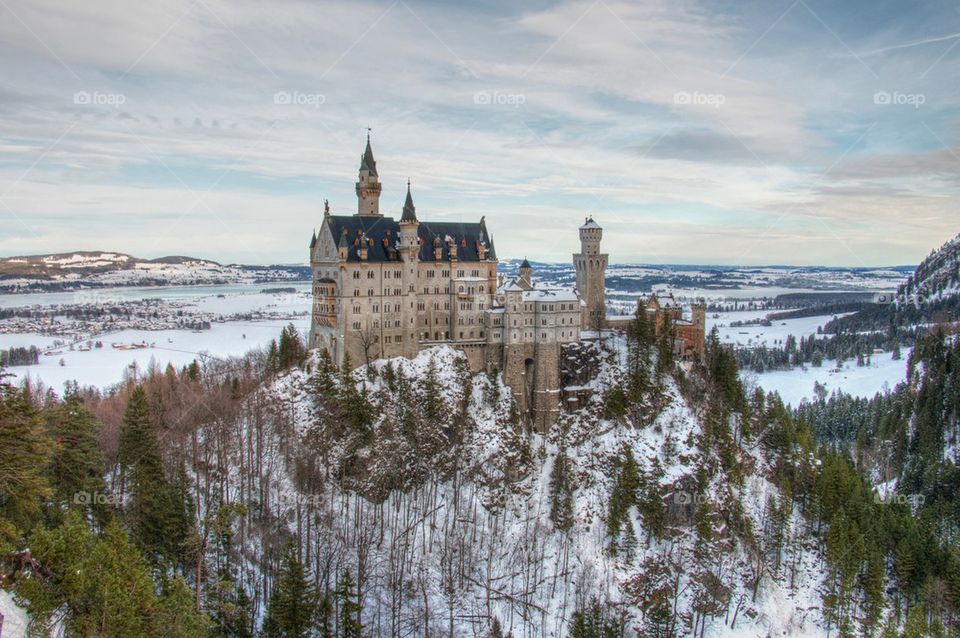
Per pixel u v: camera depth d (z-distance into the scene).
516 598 117.50
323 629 88.44
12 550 58.44
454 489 139.12
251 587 99.69
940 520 160.12
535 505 143.12
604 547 134.12
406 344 165.88
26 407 65.00
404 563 115.44
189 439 134.88
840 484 149.88
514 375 167.62
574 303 171.25
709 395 174.50
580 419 164.00
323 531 116.44
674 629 116.19
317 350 160.75
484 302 174.12
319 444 136.88
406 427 143.00
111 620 55.22
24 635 53.22
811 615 132.38
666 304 199.50
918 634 113.56
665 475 147.25
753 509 152.25
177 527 94.12
